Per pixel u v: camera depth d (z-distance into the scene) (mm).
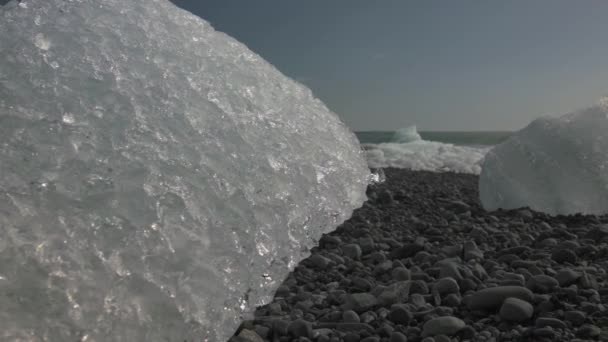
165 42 2666
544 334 1728
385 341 1811
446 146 12156
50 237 1593
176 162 2064
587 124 4188
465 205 4258
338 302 2211
